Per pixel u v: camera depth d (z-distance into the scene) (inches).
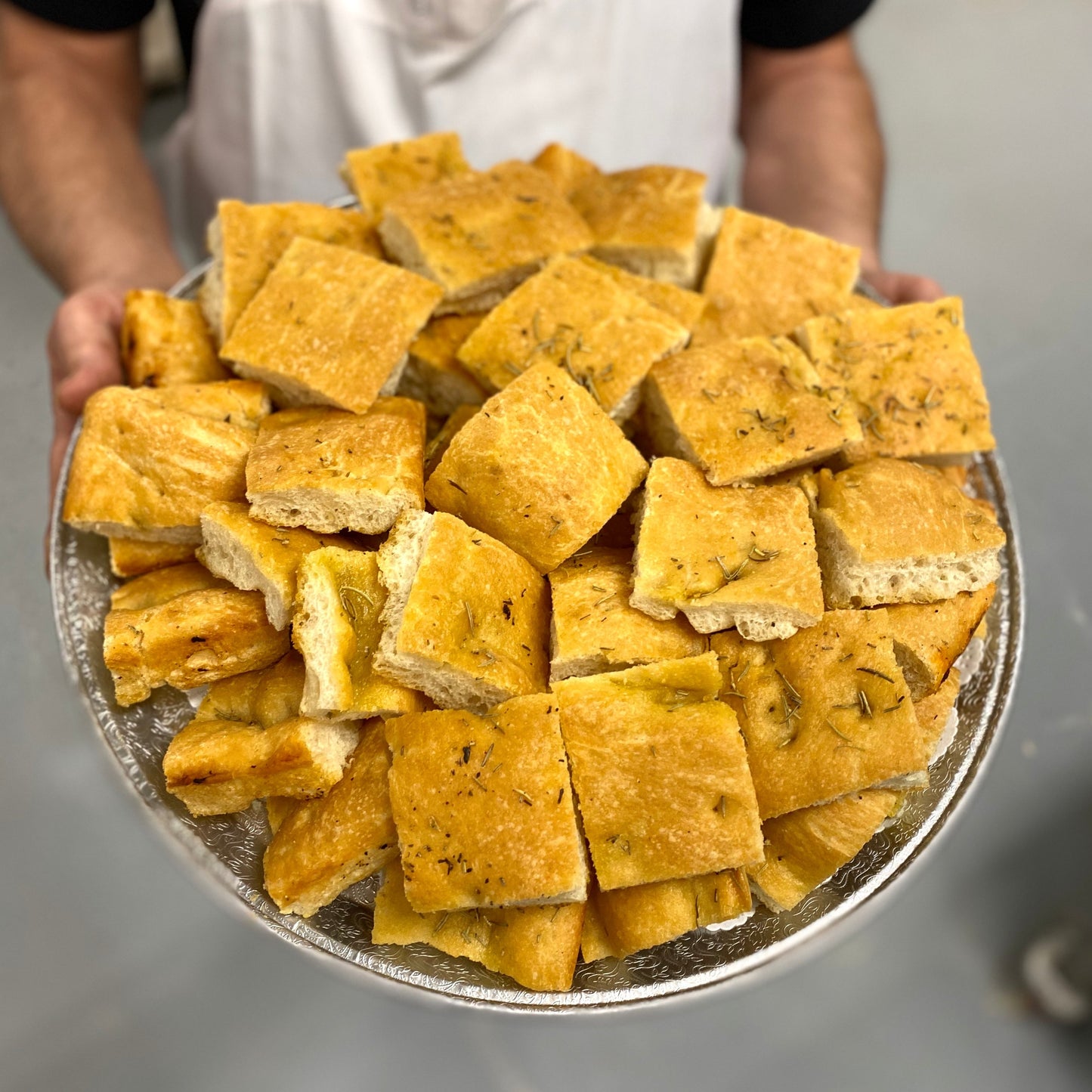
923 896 25.0
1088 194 35.3
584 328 19.8
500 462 18.0
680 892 17.2
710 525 18.1
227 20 27.0
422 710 17.7
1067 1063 24.0
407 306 19.5
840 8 30.5
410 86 28.0
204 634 17.7
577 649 17.2
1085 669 26.0
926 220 34.7
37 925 23.9
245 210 21.0
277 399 20.2
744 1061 24.5
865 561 17.9
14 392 28.0
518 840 16.3
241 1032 23.8
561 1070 24.3
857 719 17.2
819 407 19.1
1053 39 39.0
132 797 17.5
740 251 21.7
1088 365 30.5
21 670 24.8
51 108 28.6
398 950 17.1
